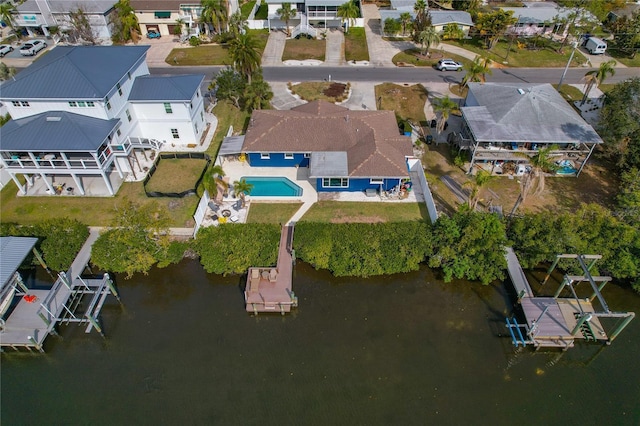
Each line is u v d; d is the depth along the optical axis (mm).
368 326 32750
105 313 33656
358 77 63906
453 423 27438
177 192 42781
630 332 32938
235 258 35938
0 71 57781
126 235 34906
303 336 32062
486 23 70500
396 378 29656
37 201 41594
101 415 27797
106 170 42875
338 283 35750
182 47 72250
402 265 36219
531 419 27766
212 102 57406
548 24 74812
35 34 75750
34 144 38406
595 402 28766
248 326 32719
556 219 37000
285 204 41500
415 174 45469
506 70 65938
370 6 89812
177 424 27297
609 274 36312
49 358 30922
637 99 44750
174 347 31391
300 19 78125
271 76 64062
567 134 43281
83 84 40312
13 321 32219
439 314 33719
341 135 45125
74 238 36938
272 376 29641
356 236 37219
